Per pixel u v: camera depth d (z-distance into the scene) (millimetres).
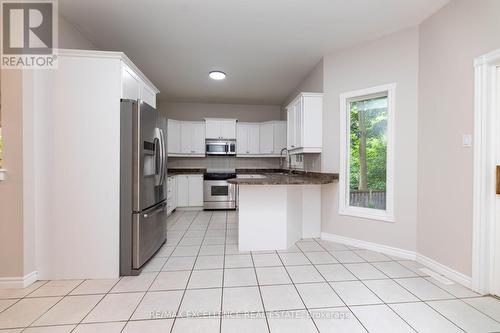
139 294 2012
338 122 3260
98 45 3141
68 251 2270
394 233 2820
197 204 5625
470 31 2059
